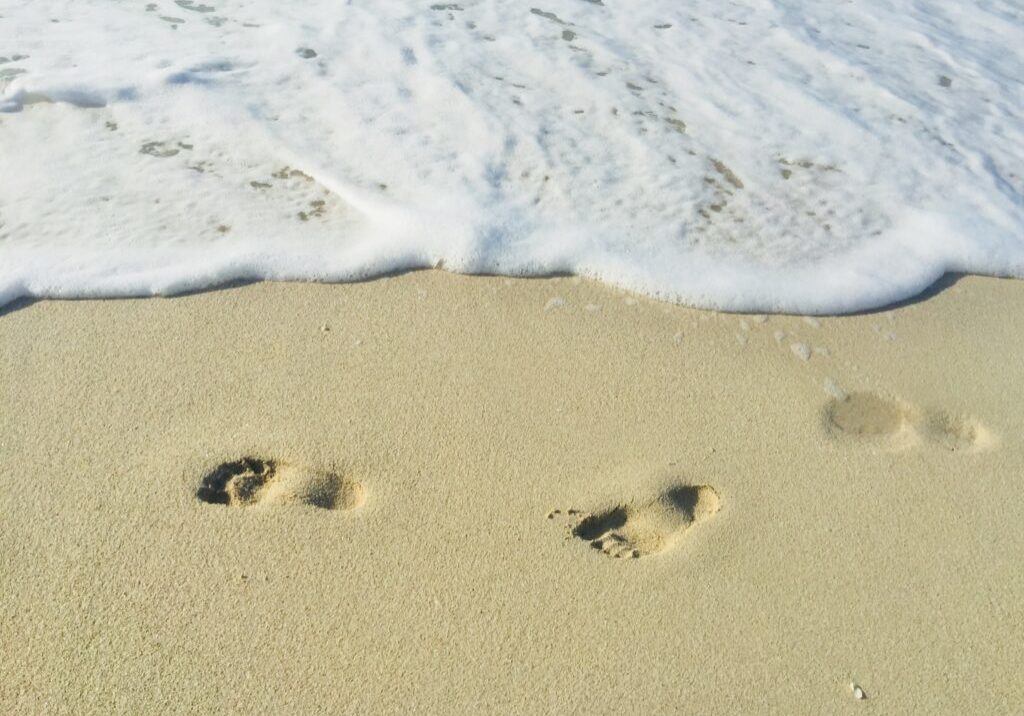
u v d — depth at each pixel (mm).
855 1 4992
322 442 2381
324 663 1896
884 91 4145
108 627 1919
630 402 2578
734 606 2074
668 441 2473
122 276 2824
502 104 3770
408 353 2668
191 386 2498
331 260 2955
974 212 3445
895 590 2135
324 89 3760
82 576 2008
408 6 4422
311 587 2035
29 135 3389
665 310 2912
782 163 3625
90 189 3180
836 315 2959
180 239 2998
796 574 2152
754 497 2338
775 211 3377
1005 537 2279
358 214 3164
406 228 3068
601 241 3121
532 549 2166
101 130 3445
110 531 2109
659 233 3201
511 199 3270
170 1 4285
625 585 2102
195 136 3459
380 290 2885
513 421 2488
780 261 3145
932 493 2381
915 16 4902
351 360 2625
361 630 1961
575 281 2990
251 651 1903
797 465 2434
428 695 1858
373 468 2332
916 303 3039
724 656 1976
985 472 2453
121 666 1856
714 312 2924
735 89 4047
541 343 2748
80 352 2574
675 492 2344
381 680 1877
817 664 1974
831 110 3965
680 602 2074
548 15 4461
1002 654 2023
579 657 1949
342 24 4219
